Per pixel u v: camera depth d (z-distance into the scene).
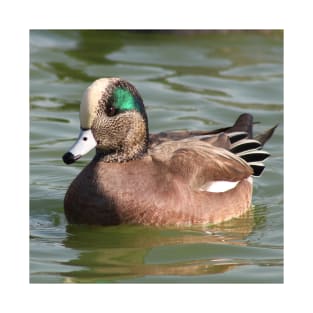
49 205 14.52
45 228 13.53
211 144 14.48
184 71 22.30
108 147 13.13
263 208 14.70
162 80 21.44
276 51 24.05
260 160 14.92
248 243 13.02
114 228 13.27
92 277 11.67
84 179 13.34
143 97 20.16
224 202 13.90
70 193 13.52
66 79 21.23
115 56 23.34
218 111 19.39
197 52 23.91
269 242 13.08
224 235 13.39
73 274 11.74
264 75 22.00
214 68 22.58
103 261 12.25
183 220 13.41
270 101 20.20
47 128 18.20
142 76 21.70
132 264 12.14
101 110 12.86
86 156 17.00
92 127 12.89
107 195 13.12
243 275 11.80
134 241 13.07
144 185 13.16
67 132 18.06
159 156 13.59
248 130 15.59
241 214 14.32
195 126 18.38
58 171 16.09
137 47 24.30
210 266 12.09
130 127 13.13
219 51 24.02
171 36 25.20
